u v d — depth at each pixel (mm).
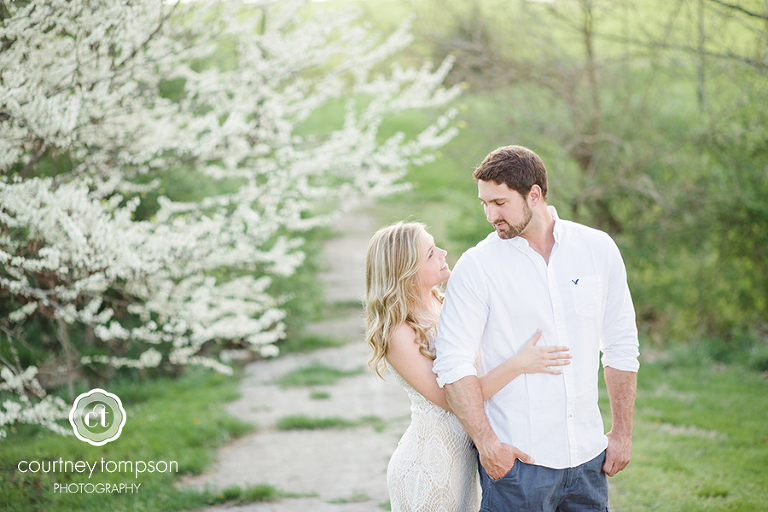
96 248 3479
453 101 8508
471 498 2242
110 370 6121
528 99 7656
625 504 3295
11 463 4059
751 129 6133
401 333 2166
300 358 7184
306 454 4492
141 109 4172
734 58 5633
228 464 4332
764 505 3141
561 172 7527
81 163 4176
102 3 3439
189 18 4504
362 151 5090
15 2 3441
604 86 7438
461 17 7875
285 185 4609
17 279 4020
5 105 3299
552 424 1984
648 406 4945
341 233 13000
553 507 2035
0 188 3258
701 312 6871
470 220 8305
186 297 5152
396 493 2201
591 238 2082
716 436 4285
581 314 2020
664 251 7047
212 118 4023
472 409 1947
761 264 6707
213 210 5293
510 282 2010
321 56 5117
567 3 7152
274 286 7512
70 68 3584
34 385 3742
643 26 6590
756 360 5922
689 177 6867
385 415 5305
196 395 5770
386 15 7660
